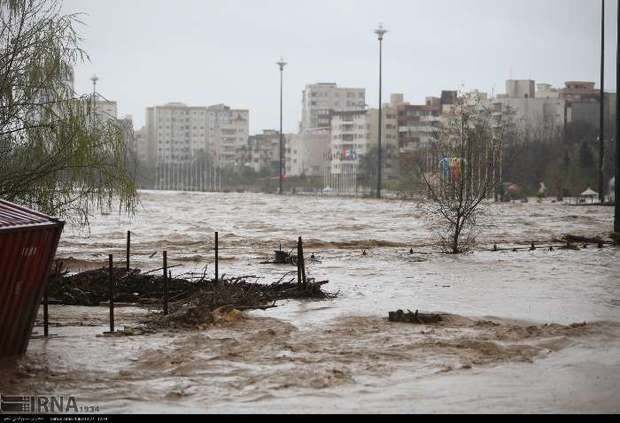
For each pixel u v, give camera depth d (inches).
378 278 1237.7
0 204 728.3
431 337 799.1
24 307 698.8
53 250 711.7
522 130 7017.7
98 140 1095.6
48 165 1066.1
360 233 2154.3
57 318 895.1
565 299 1044.5
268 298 1010.1
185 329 835.4
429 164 2502.5
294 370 669.3
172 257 1515.7
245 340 784.9
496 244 1791.3
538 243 1838.1
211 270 1326.3
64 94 1091.9
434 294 1082.7
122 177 1119.0
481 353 732.7
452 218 1663.4
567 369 676.7
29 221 684.1
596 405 578.6
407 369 676.7
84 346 754.8
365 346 760.3
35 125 1072.2
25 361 694.5
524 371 670.5
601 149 3816.4
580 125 7869.1
